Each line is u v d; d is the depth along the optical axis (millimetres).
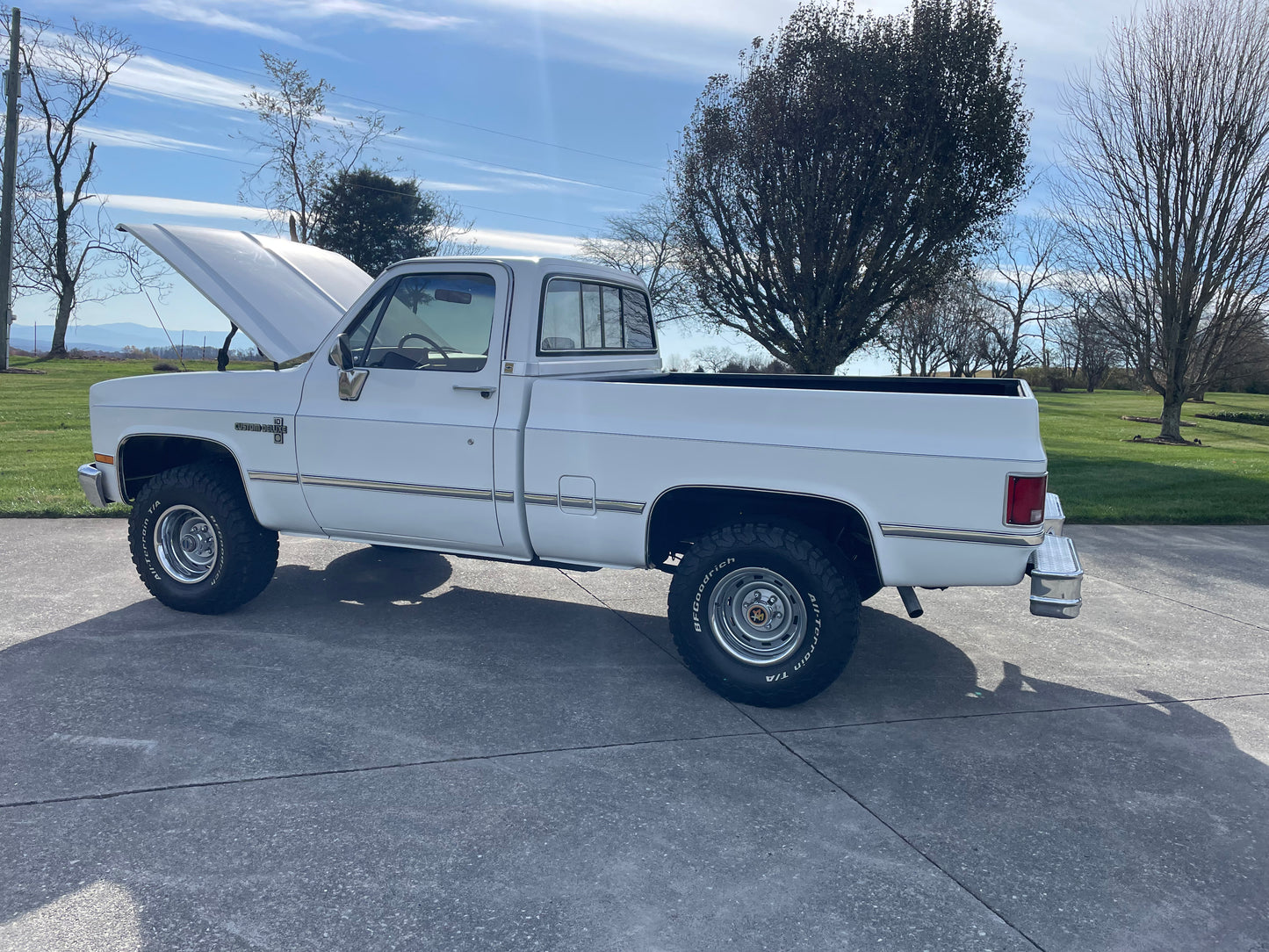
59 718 3910
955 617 6215
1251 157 20312
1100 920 2805
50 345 40719
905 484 3996
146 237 5137
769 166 19531
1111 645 5668
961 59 18859
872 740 4074
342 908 2695
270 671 4551
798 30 19875
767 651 4348
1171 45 20484
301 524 5223
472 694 4383
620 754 3801
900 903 2848
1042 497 3904
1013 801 3555
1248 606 6695
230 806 3238
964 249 20469
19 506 8281
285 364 5129
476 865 2945
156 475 5367
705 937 2633
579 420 4500
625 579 6781
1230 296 21828
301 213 31766
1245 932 2777
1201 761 3994
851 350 20734
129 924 2584
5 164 28641
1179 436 23203
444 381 4746
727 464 4223
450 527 4836
